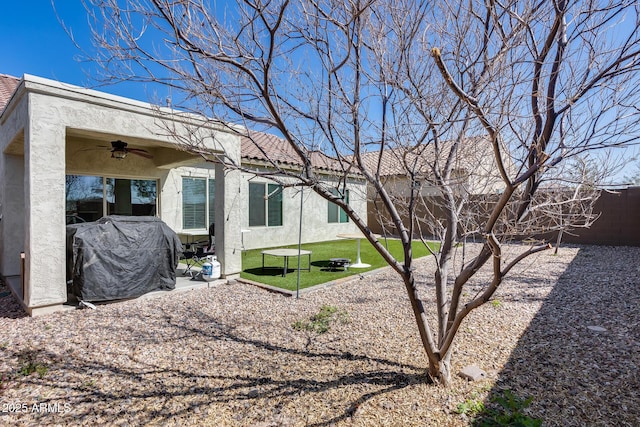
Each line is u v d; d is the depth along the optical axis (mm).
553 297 5941
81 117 5312
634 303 5539
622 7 2160
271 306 5535
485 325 4547
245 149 10930
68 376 3307
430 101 2545
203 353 3803
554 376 3184
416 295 3055
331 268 8609
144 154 8352
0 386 3127
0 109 7918
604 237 12914
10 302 5797
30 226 4902
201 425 2564
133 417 2666
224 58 2354
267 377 3262
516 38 2260
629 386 2998
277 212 12562
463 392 2932
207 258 7477
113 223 5910
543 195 3195
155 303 5730
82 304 5418
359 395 2926
